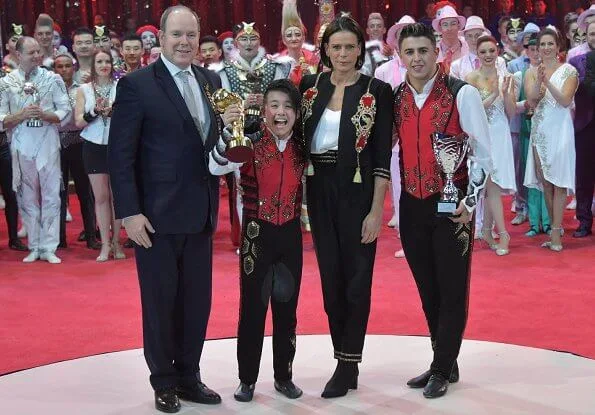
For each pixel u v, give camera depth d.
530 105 7.51
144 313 4.05
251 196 4.03
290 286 4.08
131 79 3.91
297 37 7.62
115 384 4.36
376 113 3.98
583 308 5.61
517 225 8.69
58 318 5.75
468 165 4.02
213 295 6.21
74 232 9.16
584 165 7.89
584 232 7.97
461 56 8.03
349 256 4.03
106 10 12.22
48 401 4.14
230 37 10.48
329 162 3.97
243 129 3.82
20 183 7.62
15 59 9.17
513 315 5.48
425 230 4.09
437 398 4.04
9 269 7.36
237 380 4.38
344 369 4.10
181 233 3.95
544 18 11.76
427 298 4.25
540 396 4.03
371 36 9.16
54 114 7.52
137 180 3.99
